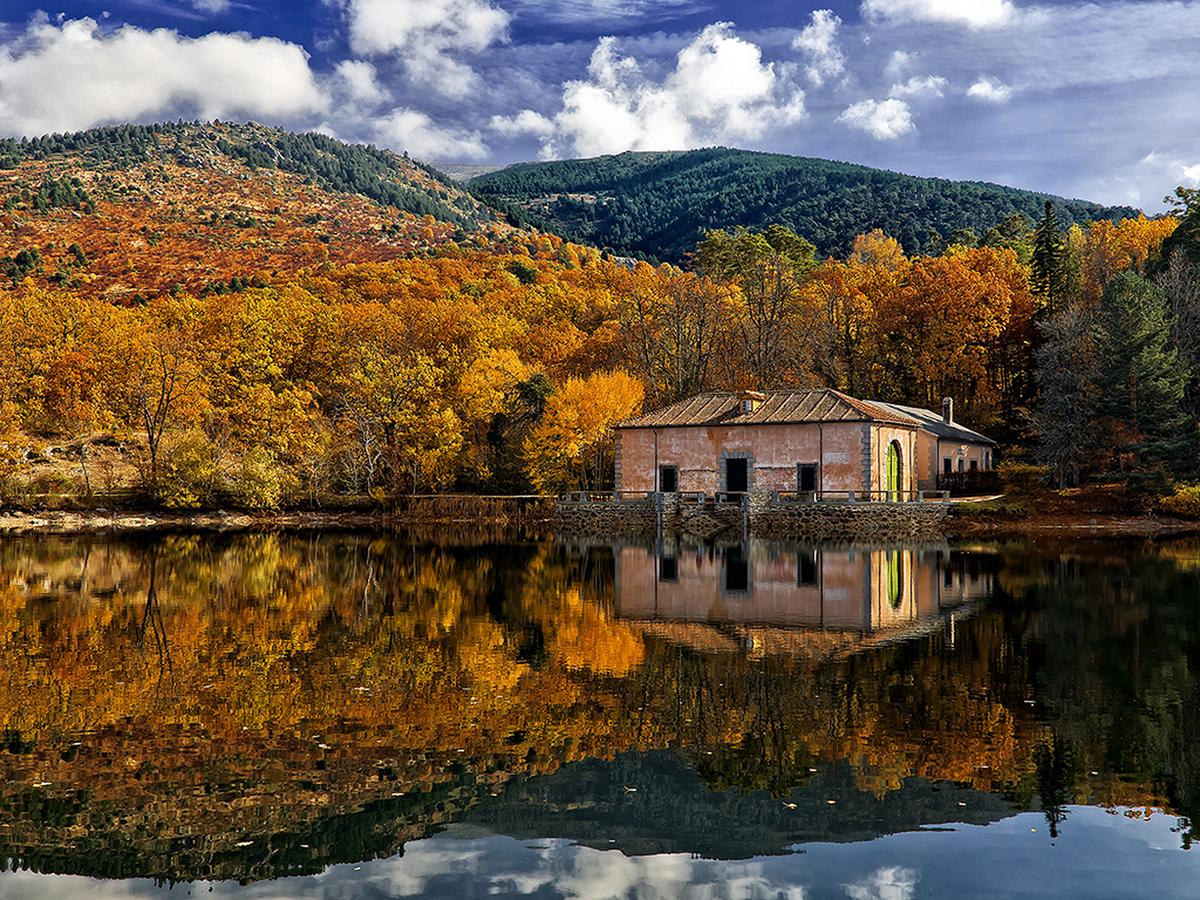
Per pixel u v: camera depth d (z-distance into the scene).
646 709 15.40
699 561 39.66
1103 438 59.62
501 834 10.71
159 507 68.44
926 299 76.06
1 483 65.31
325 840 10.55
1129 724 14.56
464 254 185.00
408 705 15.62
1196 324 64.00
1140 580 31.02
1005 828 10.85
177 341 79.44
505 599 28.06
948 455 65.69
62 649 20.27
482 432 76.75
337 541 52.28
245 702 15.77
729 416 59.38
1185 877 9.70
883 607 25.78
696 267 127.06
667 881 9.56
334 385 86.81
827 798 11.76
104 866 9.88
